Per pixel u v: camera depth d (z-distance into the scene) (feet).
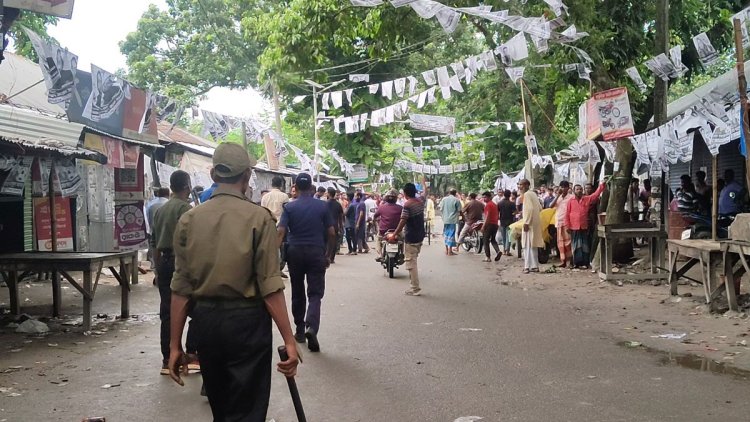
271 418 17.61
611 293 39.06
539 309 34.32
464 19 48.73
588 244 52.08
